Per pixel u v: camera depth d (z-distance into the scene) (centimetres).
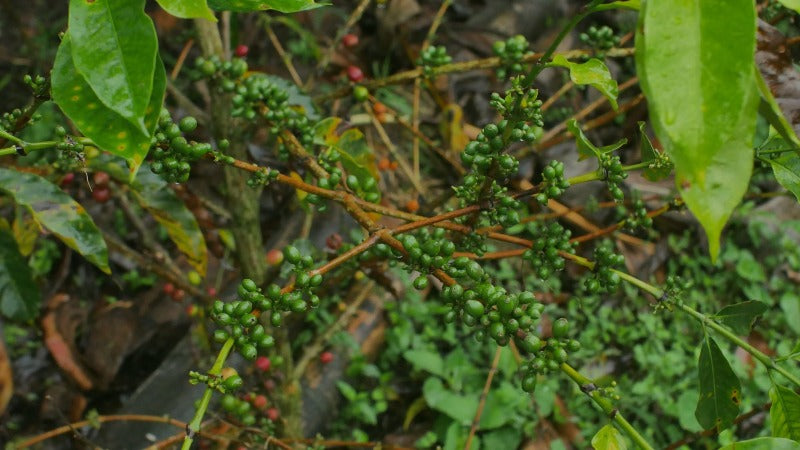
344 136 128
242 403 127
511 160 89
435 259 88
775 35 78
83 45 72
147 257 162
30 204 110
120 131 75
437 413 181
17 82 234
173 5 72
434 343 192
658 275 206
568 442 172
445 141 196
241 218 139
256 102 117
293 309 86
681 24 63
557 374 181
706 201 64
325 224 190
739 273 200
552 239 96
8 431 170
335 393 173
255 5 81
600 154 90
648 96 63
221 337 85
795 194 88
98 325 184
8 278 133
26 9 253
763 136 207
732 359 184
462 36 237
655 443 173
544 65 86
